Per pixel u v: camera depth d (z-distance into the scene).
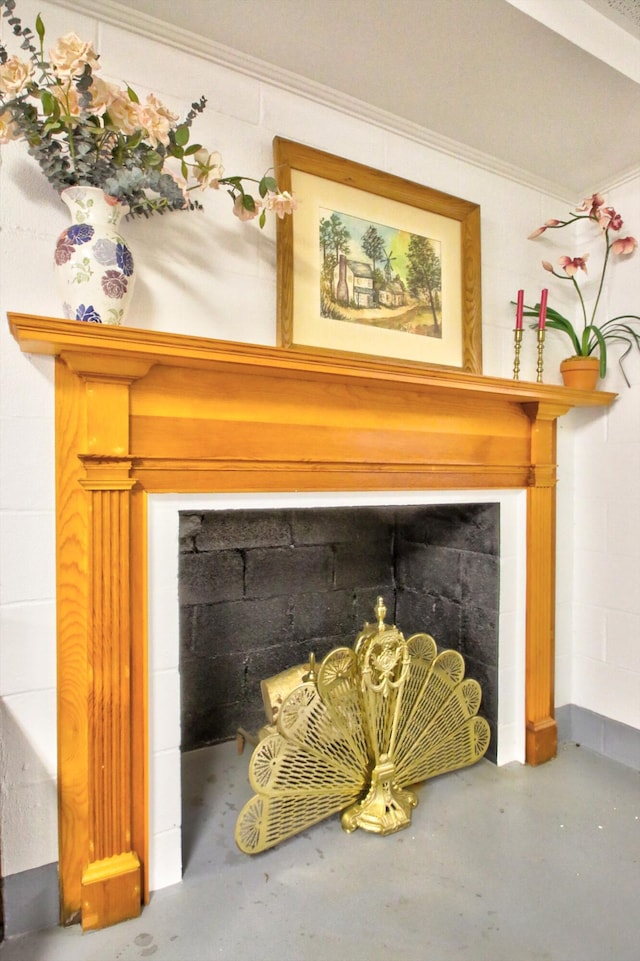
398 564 2.07
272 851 1.30
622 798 1.53
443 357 1.59
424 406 1.48
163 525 1.15
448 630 1.87
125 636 1.10
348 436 1.36
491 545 1.70
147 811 1.15
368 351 1.46
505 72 1.31
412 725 1.49
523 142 1.60
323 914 1.11
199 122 1.25
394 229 1.51
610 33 1.28
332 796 1.38
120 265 1.01
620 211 1.79
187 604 1.67
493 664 1.70
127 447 1.08
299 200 1.36
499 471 1.65
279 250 1.32
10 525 1.05
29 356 1.06
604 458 1.83
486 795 1.54
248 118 1.31
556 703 1.88
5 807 1.05
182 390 1.15
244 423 1.22
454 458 1.54
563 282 1.89
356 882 1.20
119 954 1.01
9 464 1.05
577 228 1.92
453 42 1.22
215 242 1.27
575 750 1.82
